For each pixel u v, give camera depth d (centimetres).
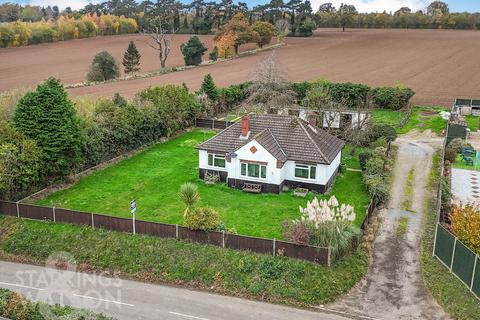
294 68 11288
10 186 3906
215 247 3347
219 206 4056
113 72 10350
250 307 2906
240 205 4081
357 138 5341
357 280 3102
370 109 7338
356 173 4862
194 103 6538
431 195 4372
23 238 3559
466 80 9575
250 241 3266
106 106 5350
